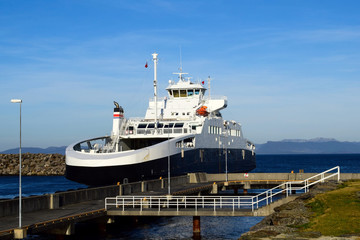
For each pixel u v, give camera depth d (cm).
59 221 3738
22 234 3262
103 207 4609
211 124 8988
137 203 4859
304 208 4256
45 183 11406
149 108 9262
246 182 7931
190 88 9462
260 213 4462
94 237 4591
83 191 5047
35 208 4319
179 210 4491
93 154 6562
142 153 6619
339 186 5119
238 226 5444
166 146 7162
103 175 6384
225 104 9894
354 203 4150
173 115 9012
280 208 4359
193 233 4803
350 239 3259
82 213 4116
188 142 8150
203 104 9644
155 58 8394
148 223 5519
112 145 7631
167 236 4759
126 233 4853
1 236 3148
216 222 5700
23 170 15250
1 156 15712
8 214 4019
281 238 3384
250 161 11788
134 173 6494
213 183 7456
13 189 9738
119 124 7881
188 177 7662
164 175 7100
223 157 9612
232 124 10469
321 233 3478
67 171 6625
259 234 3522
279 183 7775
